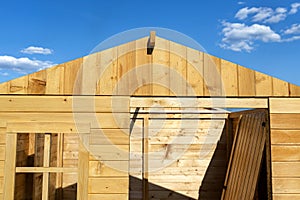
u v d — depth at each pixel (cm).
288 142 362
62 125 352
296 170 359
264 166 489
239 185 563
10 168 348
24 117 352
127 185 348
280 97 369
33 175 440
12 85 353
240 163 581
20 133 383
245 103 367
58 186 606
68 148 629
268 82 370
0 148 349
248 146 553
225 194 639
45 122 352
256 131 527
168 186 696
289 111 367
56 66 357
